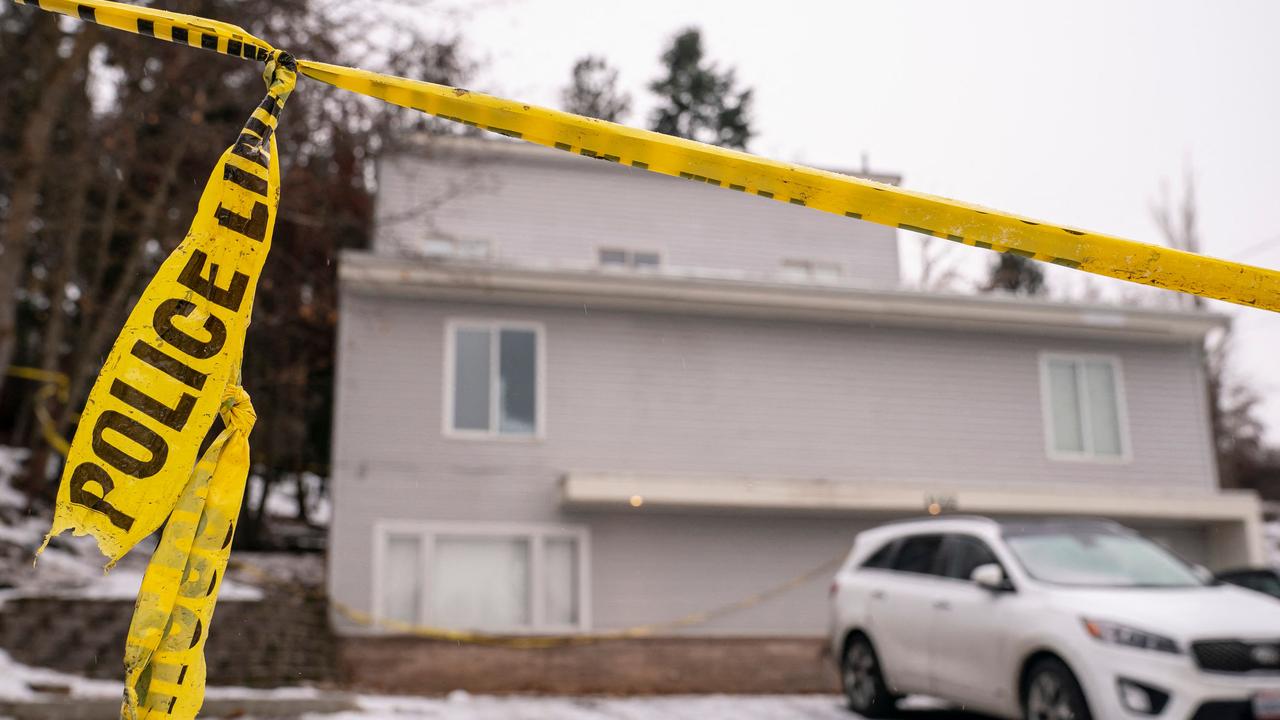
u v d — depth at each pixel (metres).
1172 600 7.23
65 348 23.06
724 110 44.81
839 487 14.91
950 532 9.02
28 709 8.19
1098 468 16.97
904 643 8.98
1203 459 17.38
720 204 18.95
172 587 1.29
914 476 16.28
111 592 14.45
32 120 12.80
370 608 13.96
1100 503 15.69
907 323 16.73
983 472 16.53
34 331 24.14
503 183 17.88
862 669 9.61
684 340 15.93
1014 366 17.03
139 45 13.41
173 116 15.19
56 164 13.06
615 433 15.40
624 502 14.38
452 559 14.52
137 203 15.12
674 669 14.59
